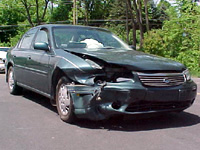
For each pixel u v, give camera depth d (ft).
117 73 14.79
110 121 16.62
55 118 17.25
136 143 13.24
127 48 20.43
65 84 16.01
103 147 12.71
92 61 15.51
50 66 17.28
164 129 15.43
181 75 15.74
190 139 13.92
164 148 12.67
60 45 18.38
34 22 147.64
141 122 16.67
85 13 127.75
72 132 14.71
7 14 159.53
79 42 19.10
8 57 24.93
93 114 14.61
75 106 15.05
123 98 14.24
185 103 16.02
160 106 15.17
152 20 167.73
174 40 61.57
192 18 60.64
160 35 63.82
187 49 61.41
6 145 12.92
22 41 24.00
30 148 12.58
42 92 18.86
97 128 15.39
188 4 63.26
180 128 15.69
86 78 14.84
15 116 17.72
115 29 158.61
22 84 22.25
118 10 154.81
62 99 16.43
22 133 14.55
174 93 15.06
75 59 15.75
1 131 14.85
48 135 14.25
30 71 20.25
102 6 150.00
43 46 18.21
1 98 23.27
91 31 20.68
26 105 20.83
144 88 14.40
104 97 14.40
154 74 14.80
